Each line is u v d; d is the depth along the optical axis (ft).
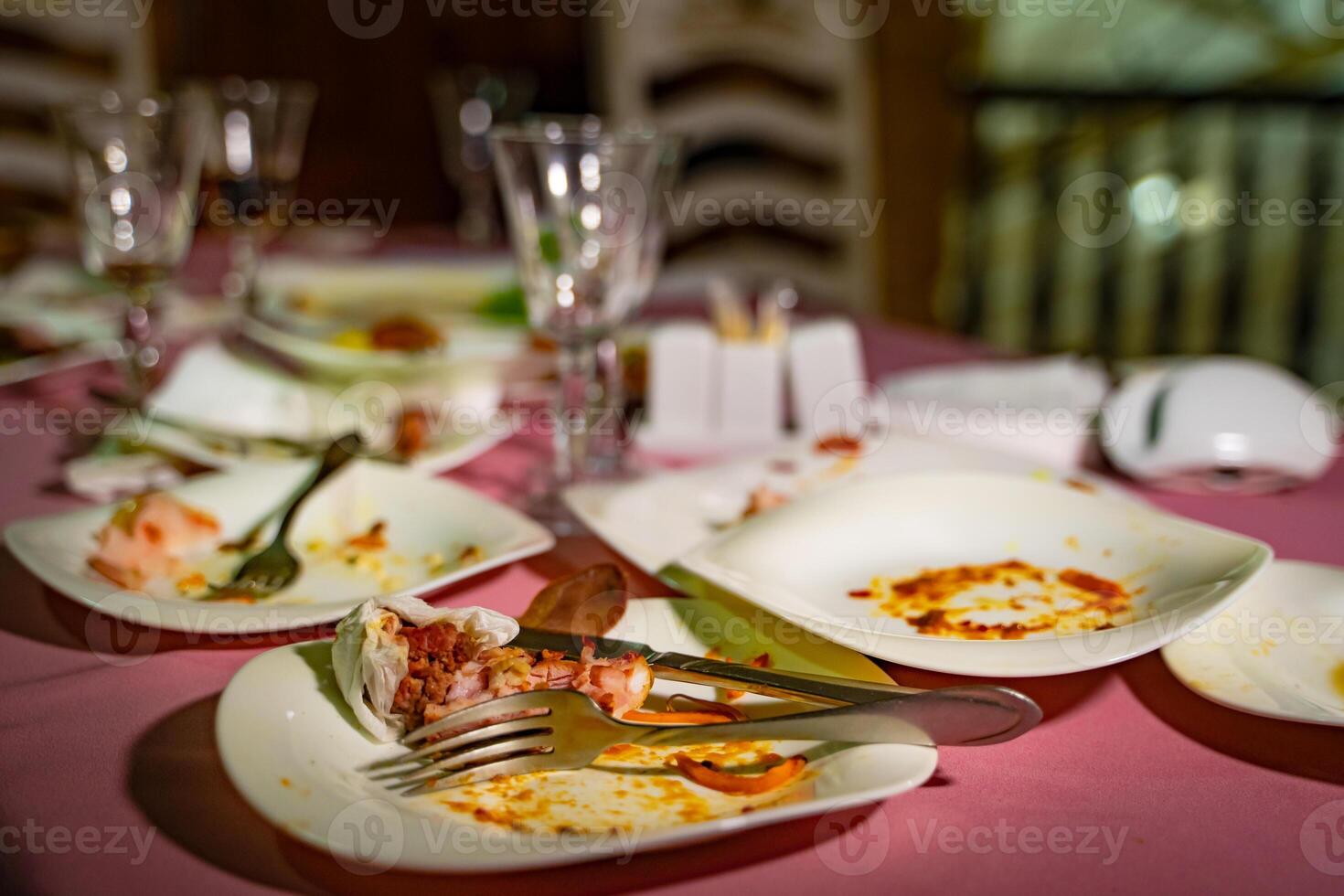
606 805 2.29
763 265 8.49
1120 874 2.21
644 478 3.24
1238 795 2.34
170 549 2.89
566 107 10.53
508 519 2.92
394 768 2.33
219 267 5.46
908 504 2.87
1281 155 10.54
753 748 2.39
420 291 4.58
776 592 2.65
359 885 2.20
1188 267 11.19
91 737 2.44
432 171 10.66
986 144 11.19
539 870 2.21
